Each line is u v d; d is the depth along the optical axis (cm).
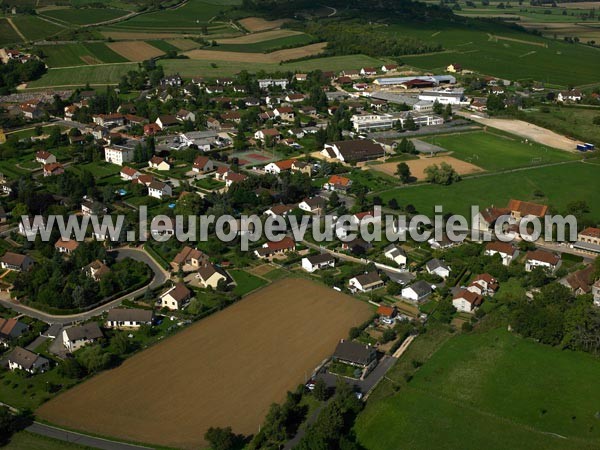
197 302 18750
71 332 17162
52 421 14488
